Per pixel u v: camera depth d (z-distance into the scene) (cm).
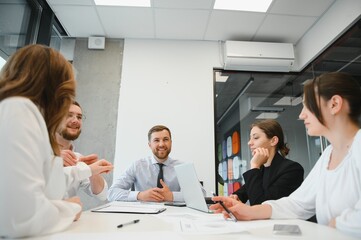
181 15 272
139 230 69
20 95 66
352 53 262
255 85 345
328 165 94
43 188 62
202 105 304
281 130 174
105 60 309
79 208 74
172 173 227
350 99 83
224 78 328
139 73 307
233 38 315
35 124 63
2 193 54
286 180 147
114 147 285
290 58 310
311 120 90
